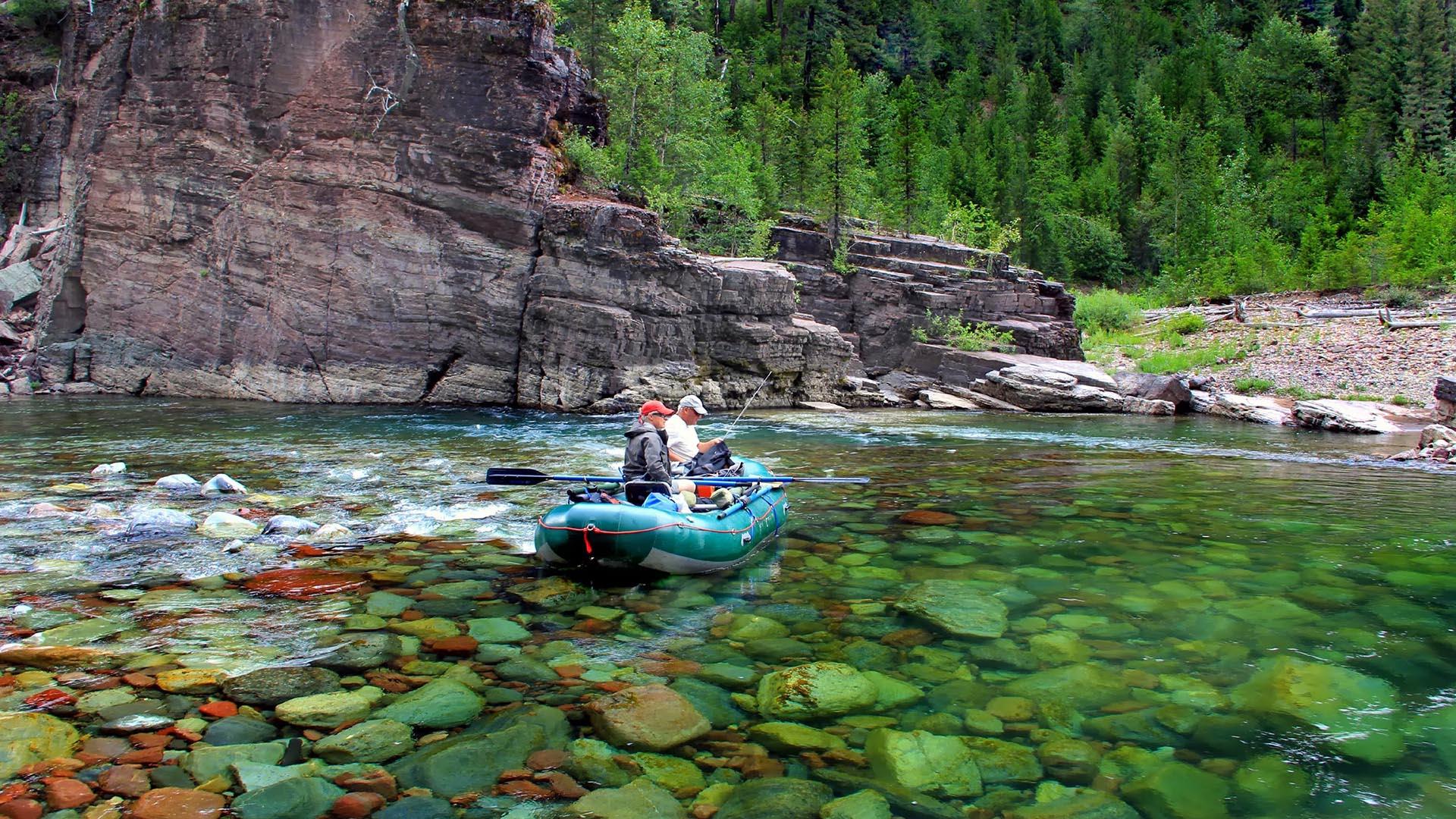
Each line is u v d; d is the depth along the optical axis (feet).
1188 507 30.48
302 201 64.64
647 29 86.74
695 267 65.31
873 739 12.61
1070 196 196.34
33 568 20.89
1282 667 15.48
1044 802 10.92
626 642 16.71
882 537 25.81
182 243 67.82
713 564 21.81
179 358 68.39
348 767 11.50
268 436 46.01
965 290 87.04
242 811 10.37
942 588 20.34
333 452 40.75
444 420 54.65
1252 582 20.94
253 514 27.32
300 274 64.80
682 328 65.16
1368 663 15.72
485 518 27.48
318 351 64.75
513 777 11.35
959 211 122.93
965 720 13.26
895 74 253.44
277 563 21.77
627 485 22.45
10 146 94.68
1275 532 26.48
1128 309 125.18
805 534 26.22
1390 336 88.79
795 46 200.64
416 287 63.72
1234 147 216.33
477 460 38.99
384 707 13.44
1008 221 170.81
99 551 22.45
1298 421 62.59
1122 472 38.65
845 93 92.79
